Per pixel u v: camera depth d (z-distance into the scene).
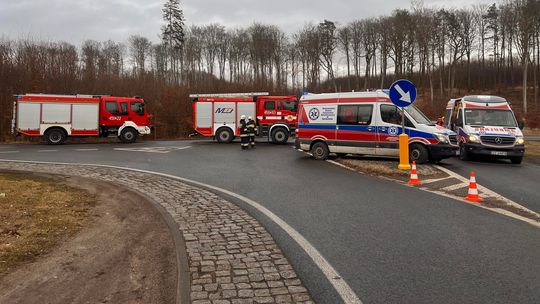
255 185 10.07
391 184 10.31
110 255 5.29
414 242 5.69
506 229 6.33
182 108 34.91
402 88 12.12
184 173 12.07
